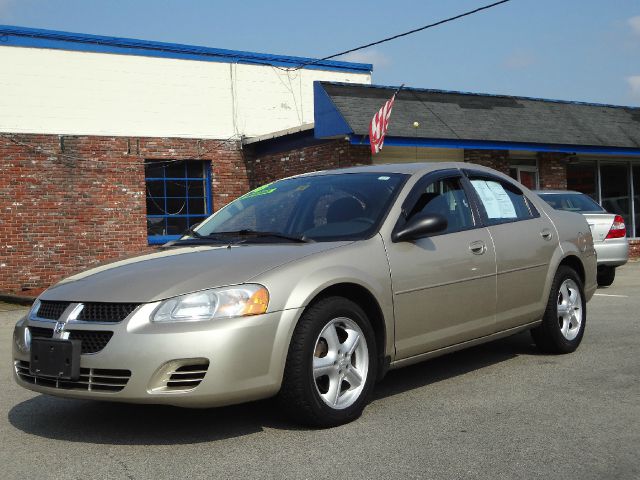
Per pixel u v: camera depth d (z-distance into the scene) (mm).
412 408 4617
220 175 17828
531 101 17984
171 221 17391
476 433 4059
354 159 14961
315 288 4105
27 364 4250
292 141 16625
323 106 14578
